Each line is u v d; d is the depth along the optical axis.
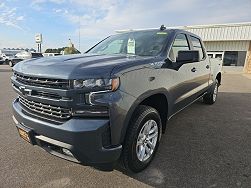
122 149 2.48
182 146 3.58
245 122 4.87
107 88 2.14
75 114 2.16
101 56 2.93
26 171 2.81
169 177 2.71
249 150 3.46
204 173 2.79
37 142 2.46
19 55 26.42
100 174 2.76
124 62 2.43
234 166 2.97
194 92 4.36
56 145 2.25
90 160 2.20
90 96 2.10
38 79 2.30
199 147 3.55
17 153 3.27
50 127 2.23
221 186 2.54
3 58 31.12
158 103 3.19
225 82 13.32
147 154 2.88
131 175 2.74
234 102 7.01
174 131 4.27
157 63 2.87
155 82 2.78
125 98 2.28
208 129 4.40
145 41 3.57
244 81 13.99
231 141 3.81
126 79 2.30
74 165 2.96
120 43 3.83
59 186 2.53
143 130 2.71
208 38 21.58
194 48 4.42
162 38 3.53
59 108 2.22
